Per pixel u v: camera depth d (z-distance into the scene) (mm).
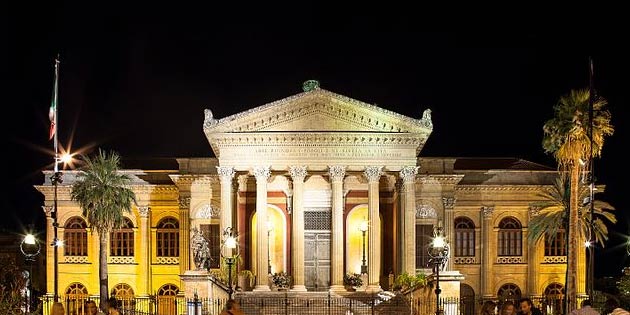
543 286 73250
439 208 70688
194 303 49281
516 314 24438
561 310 68000
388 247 68062
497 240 73625
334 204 62469
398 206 64000
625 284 57062
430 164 71250
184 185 71188
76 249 73688
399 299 57531
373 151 62781
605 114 55719
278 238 68000
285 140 62562
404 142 62781
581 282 71750
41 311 52438
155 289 73438
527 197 73625
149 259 73375
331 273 62438
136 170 74312
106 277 64125
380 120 62781
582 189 61250
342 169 62500
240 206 67625
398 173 63344
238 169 62781
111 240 73875
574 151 54156
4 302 35125
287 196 67875
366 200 68438
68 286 73438
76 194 64688
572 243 55000
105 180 64500
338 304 58344
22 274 44844
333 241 62312
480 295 72812
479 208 73500
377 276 62062
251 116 62469
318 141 62500
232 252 61188
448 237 70250
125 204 65125
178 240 73438
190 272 53875
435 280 53719
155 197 73688
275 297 59562
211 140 63812
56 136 56094
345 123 62969
